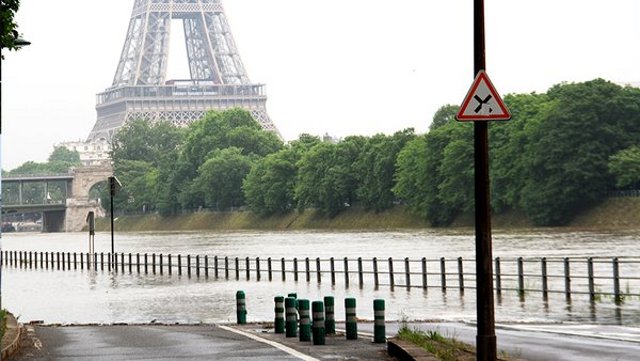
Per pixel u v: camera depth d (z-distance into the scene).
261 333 40.31
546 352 32.19
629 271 83.81
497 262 66.50
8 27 35.59
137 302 74.81
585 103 179.62
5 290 94.06
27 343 36.22
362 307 62.03
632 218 174.00
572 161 180.62
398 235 185.50
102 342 36.94
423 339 31.58
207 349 33.34
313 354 31.09
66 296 84.19
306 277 92.06
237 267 96.81
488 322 26.02
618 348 33.28
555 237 148.62
